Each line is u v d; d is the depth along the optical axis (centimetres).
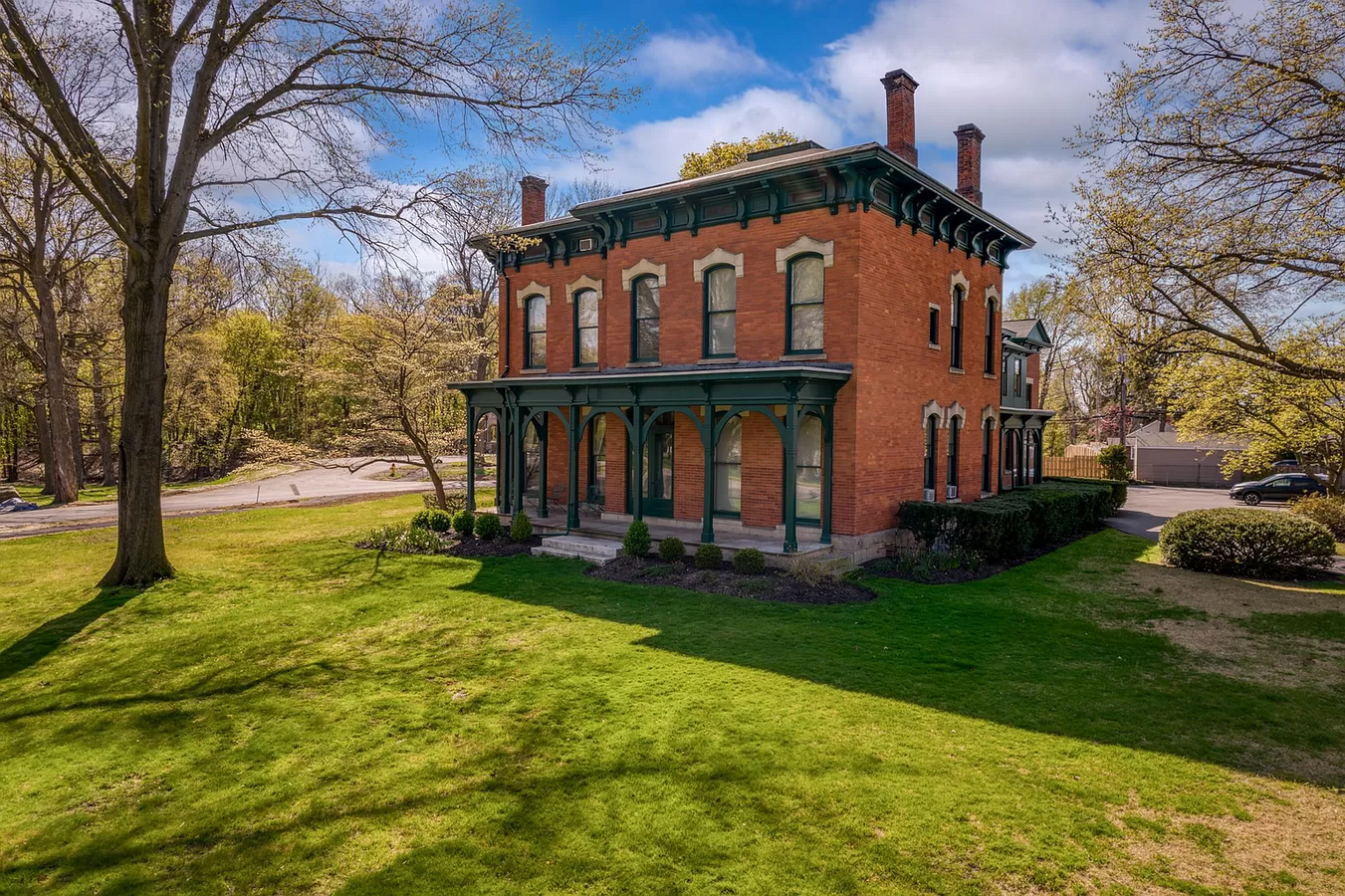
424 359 2295
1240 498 3219
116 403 4266
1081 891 472
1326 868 494
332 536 1997
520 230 2038
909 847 520
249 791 630
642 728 723
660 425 1803
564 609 1178
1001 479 2159
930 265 1747
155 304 1385
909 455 1672
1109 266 1201
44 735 762
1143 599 1253
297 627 1123
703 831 545
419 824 568
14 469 5197
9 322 3094
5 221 2908
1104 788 599
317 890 493
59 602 1283
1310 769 634
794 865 502
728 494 1694
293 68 1404
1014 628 1066
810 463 1570
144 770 679
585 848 529
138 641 1067
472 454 1988
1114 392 4956
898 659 923
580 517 1908
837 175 1494
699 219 1703
